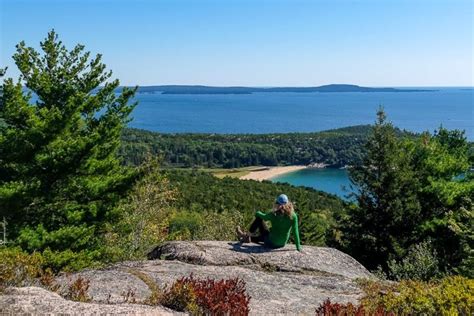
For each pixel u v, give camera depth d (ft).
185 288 16.01
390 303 17.39
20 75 53.31
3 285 16.72
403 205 67.26
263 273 26.35
